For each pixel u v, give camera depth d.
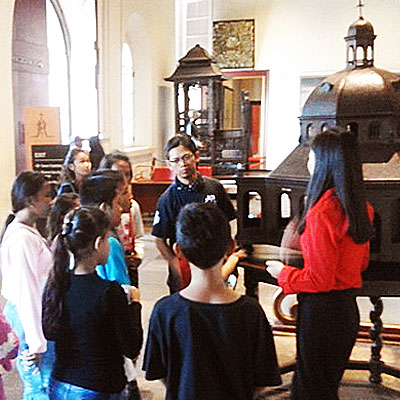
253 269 2.71
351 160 2.00
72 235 1.81
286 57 10.90
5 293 2.22
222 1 11.09
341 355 2.13
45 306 1.85
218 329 1.52
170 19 10.01
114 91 7.75
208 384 1.53
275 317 3.98
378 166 2.55
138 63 9.05
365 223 2.02
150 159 9.14
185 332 1.53
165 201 2.81
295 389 2.22
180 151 2.76
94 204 2.25
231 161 8.55
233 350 1.53
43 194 2.24
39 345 2.11
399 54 10.34
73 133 7.50
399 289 2.48
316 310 2.08
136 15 8.45
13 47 5.81
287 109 10.99
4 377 3.04
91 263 1.84
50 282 1.85
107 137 7.52
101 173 2.42
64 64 7.36
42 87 6.46
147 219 7.80
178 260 2.79
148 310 4.25
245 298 1.60
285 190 2.72
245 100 8.51
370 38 2.84
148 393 2.93
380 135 2.63
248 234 2.85
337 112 2.66
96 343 1.81
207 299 1.56
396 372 2.92
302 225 2.06
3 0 5.07
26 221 2.25
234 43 11.09
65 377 1.84
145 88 9.09
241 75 11.11
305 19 10.74
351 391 2.91
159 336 1.58
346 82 2.71
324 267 1.98
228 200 2.89
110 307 1.79
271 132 11.09
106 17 7.41
